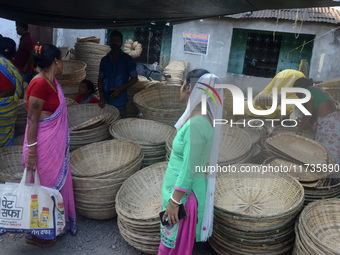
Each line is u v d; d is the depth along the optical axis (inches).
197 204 76.9
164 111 145.9
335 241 82.1
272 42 329.7
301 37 314.3
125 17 167.6
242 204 96.1
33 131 90.9
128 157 126.4
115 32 160.2
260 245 87.2
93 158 128.3
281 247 88.1
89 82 171.3
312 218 84.3
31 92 89.8
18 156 127.9
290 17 300.2
